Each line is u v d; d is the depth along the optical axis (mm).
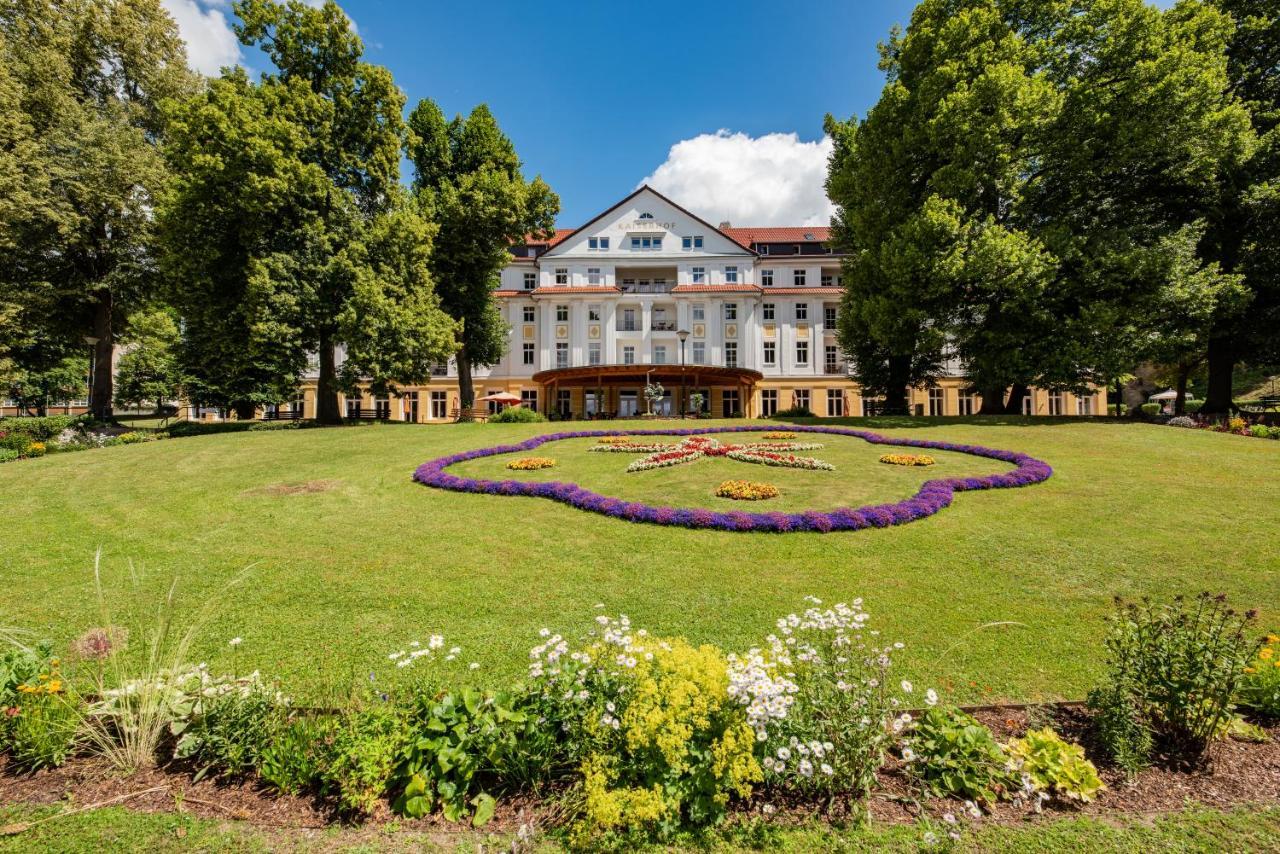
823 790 2857
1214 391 21531
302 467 13094
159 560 7199
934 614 5543
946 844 2510
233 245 20281
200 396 35906
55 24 24141
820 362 43031
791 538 7770
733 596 5992
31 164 20688
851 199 24109
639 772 2811
